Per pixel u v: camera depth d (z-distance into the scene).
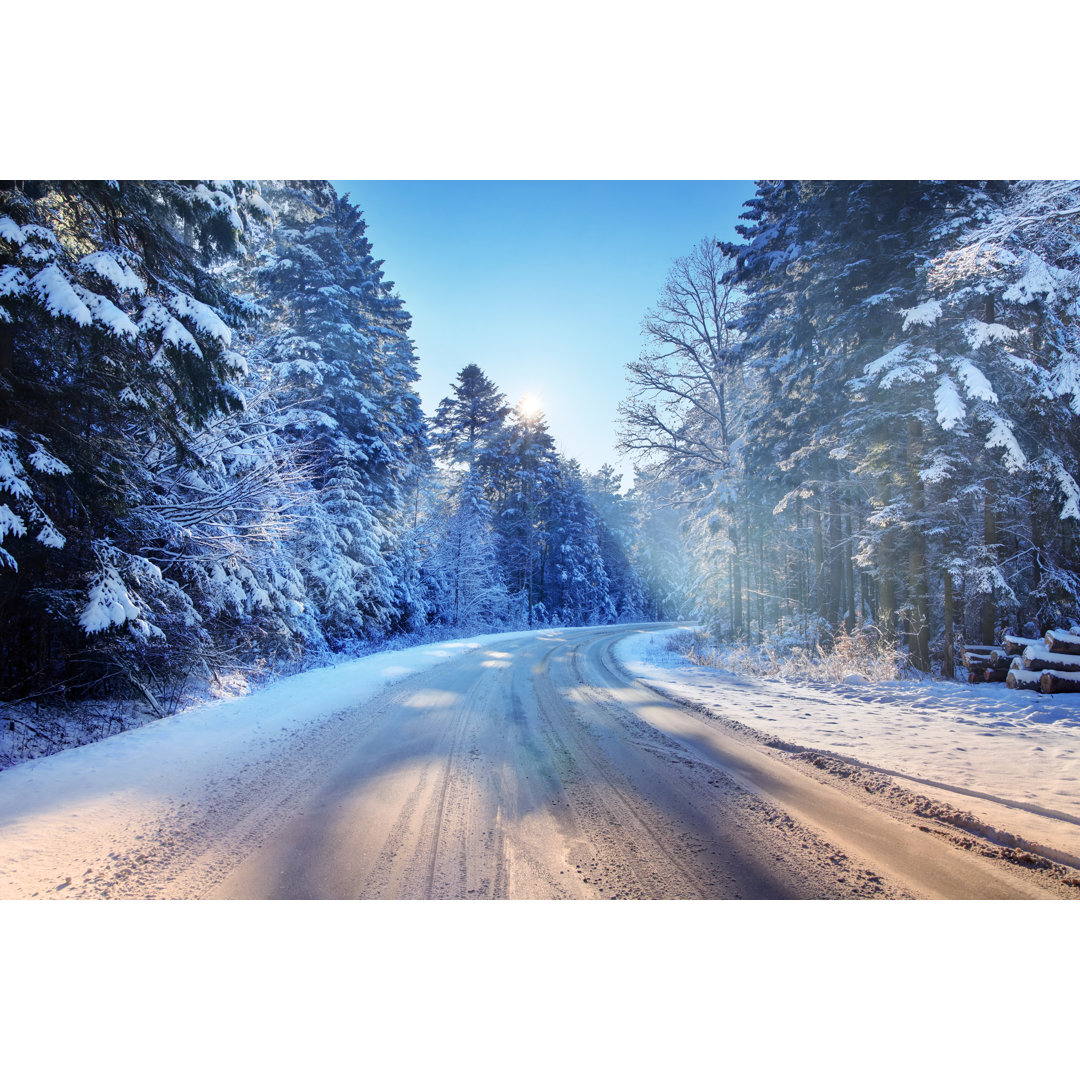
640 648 20.77
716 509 19.08
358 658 15.57
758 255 16.53
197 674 9.04
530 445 40.22
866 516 14.63
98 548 7.01
